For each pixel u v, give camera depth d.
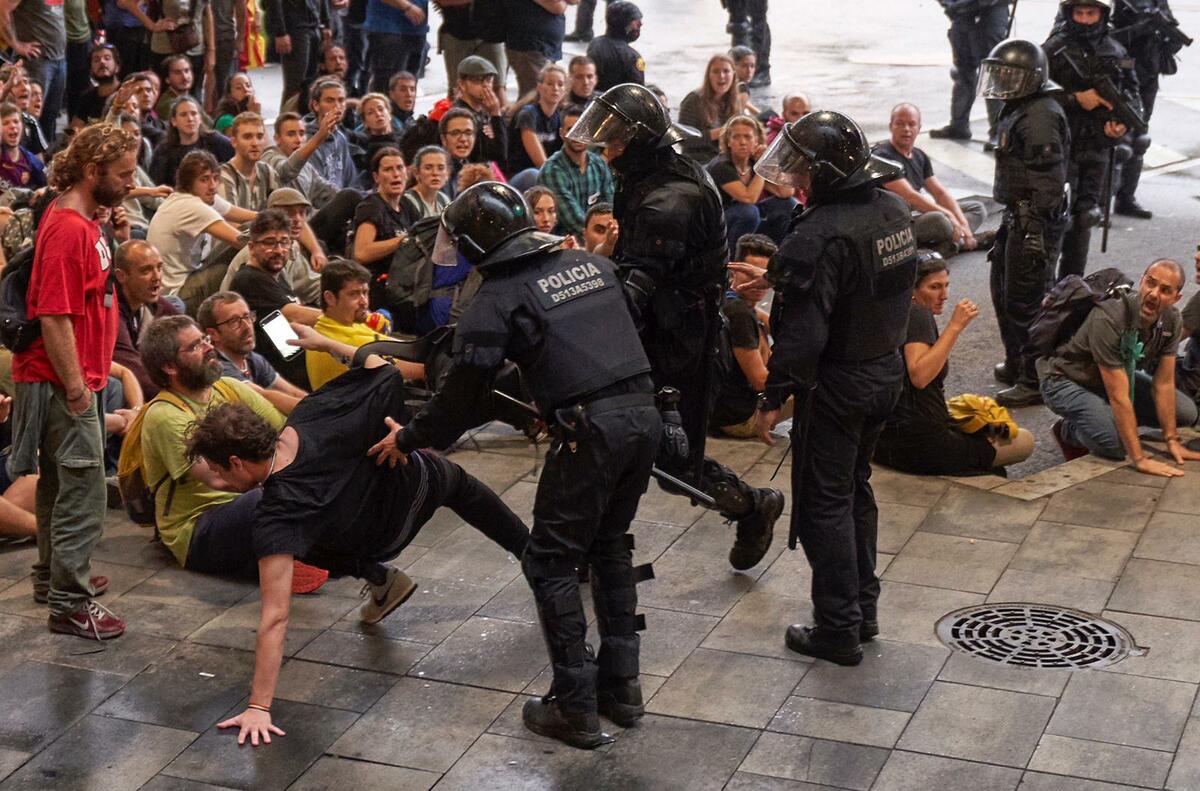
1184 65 17.45
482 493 5.19
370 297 8.02
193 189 8.12
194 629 5.33
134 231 8.66
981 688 4.89
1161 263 6.70
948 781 4.39
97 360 5.14
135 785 4.42
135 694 4.91
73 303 4.94
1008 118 8.17
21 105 9.77
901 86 16.22
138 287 6.61
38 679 4.99
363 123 11.15
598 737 4.59
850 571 5.00
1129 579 5.63
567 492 4.45
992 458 6.70
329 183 9.71
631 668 4.70
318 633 5.29
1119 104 8.70
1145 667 5.01
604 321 4.47
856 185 4.78
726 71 11.28
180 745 4.62
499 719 4.76
